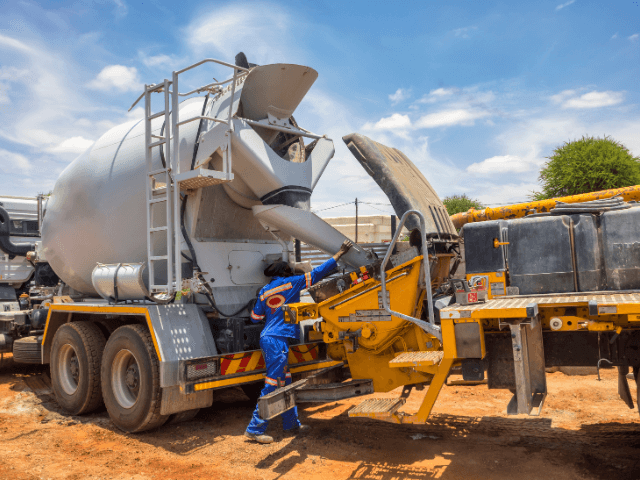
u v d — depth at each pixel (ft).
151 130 19.92
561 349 13.64
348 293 16.88
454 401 21.54
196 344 18.13
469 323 13.29
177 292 18.10
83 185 22.84
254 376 18.94
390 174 17.19
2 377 28.96
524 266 15.24
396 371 16.94
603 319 12.37
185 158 18.92
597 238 14.48
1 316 29.25
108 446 17.34
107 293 20.75
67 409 21.47
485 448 15.66
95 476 14.57
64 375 22.04
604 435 16.37
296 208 19.07
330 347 19.38
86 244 23.13
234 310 20.15
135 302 20.68
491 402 21.20
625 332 12.92
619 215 14.11
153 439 17.95
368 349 17.19
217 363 17.90
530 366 13.46
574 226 14.78
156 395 17.66
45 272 28.99
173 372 17.17
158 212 19.72
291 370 20.27
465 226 16.43
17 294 33.40
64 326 21.75
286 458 15.60
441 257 18.34
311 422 19.44
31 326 27.50
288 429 17.75
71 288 26.63
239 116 19.43
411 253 15.96
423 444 16.28
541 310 13.35
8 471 14.92
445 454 15.30
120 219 21.40
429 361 14.17
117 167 21.57
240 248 21.03
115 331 19.25
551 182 77.92
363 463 14.90
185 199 19.40
